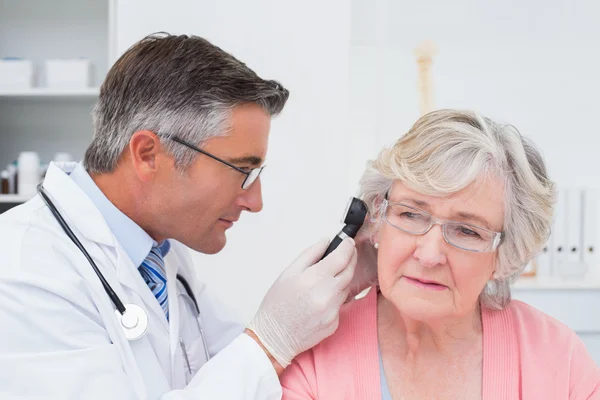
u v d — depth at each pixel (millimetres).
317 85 2305
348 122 2312
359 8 2904
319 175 2322
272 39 2297
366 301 1182
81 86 2730
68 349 1032
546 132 3207
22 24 2994
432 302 1023
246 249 2330
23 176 2682
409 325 1106
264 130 1221
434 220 1007
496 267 1082
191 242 1271
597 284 2807
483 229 1007
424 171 993
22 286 1026
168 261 1392
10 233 1115
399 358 1122
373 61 2953
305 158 2320
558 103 3193
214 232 1265
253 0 2289
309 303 1099
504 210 1021
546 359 1076
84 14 2994
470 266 1014
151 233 1300
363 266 1231
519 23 3166
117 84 1196
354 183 2963
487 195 1000
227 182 1198
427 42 3139
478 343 1116
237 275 2334
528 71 3186
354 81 2961
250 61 2299
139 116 1162
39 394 976
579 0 3146
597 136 3182
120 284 1192
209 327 1546
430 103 3111
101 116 1221
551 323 1144
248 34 2295
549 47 3176
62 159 2760
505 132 1033
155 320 1258
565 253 2957
